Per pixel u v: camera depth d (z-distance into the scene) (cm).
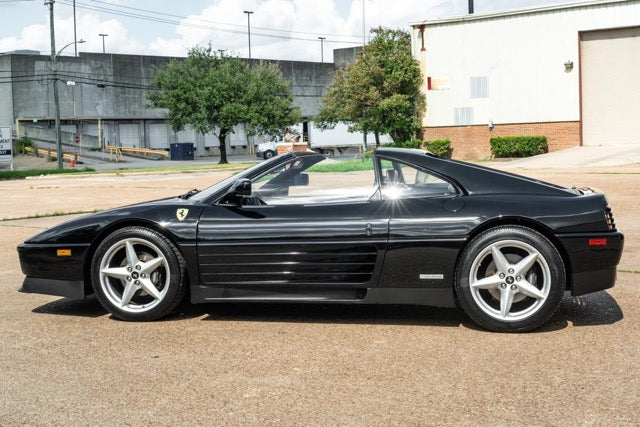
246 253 509
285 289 511
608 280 479
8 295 631
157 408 353
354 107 3597
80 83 6153
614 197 1275
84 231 530
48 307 581
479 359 422
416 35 3416
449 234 482
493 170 507
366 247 495
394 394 366
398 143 3469
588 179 1695
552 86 3147
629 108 3053
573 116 3116
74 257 531
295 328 502
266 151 5528
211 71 4953
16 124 5894
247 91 4925
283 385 383
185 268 523
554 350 437
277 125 5088
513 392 365
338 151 5369
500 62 3244
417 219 490
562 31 3109
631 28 3009
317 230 501
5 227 1134
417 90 3453
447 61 3359
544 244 469
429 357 428
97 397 369
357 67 3559
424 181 504
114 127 6381
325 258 501
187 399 365
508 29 3212
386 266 493
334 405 352
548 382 379
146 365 422
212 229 513
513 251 482
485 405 348
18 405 359
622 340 454
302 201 516
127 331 501
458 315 531
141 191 1955
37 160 5453
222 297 519
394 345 455
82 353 448
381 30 3562
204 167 4034
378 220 495
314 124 5144
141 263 523
